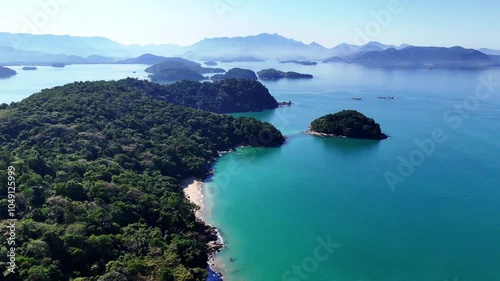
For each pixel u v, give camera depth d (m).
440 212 106.62
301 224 100.00
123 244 73.81
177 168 131.88
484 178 131.25
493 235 93.94
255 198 117.12
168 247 77.06
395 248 88.50
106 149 123.88
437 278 77.69
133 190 93.25
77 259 65.00
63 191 84.25
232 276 77.25
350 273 79.12
